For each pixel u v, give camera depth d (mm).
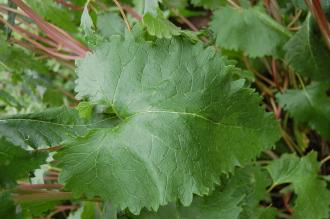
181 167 340
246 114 358
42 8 466
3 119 362
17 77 535
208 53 349
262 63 540
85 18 398
